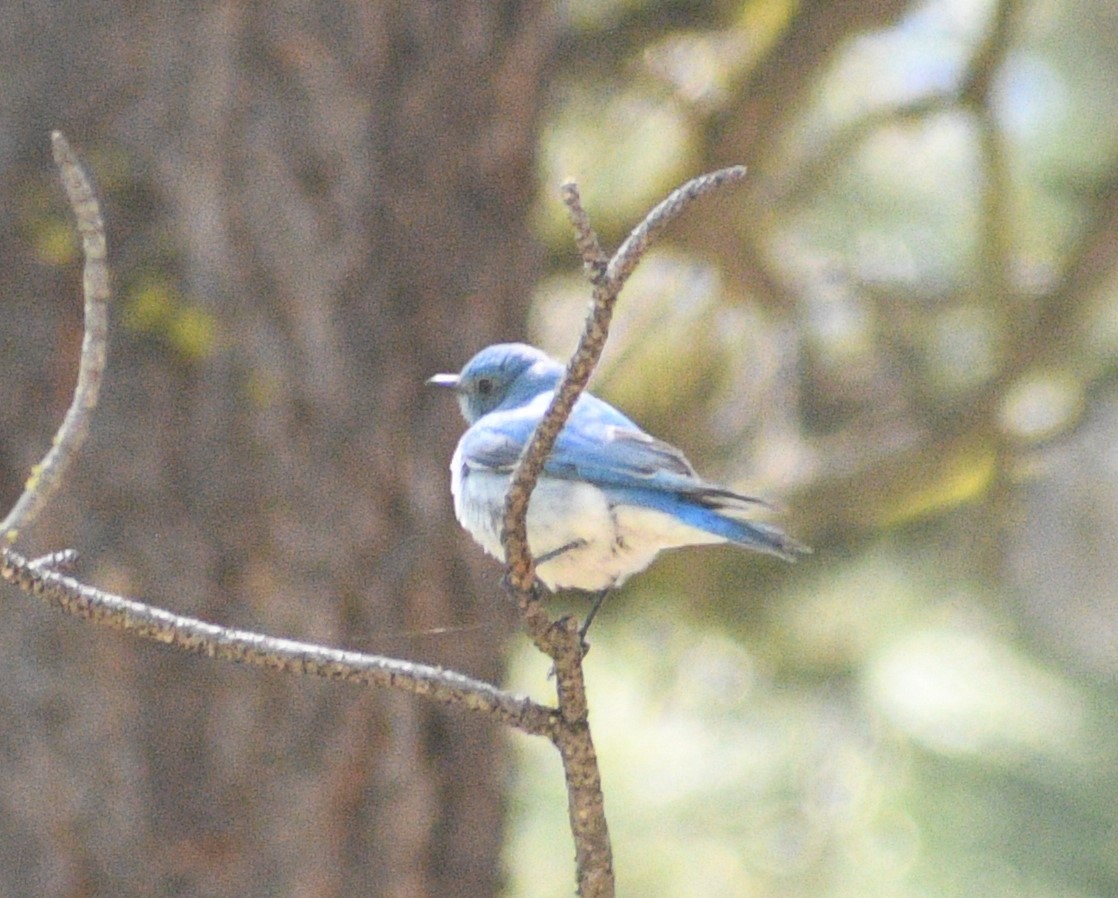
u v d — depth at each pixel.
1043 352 13.87
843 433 15.31
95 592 5.56
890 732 14.24
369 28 9.85
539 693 14.78
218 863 9.46
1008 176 13.88
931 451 14.17
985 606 15.80
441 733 10.04
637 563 7.87
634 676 14.94
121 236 9.54
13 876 9.34
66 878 9.33
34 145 9.55
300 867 9.57
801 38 13.30
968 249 16.19
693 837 13.88
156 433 9.43
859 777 14.10
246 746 9.48
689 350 15.50
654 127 15.11
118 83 9.55
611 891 5.79
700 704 14.91
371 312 9.86
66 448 5.48
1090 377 14.27
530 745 14.55
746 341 15.48
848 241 16.20
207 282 9.55
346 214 9.78
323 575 9.62
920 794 13.88
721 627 15.30
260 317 9.59
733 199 13.73
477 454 8.01
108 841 9.37
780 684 15.04
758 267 14.38
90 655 9.30
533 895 13.70
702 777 14.16
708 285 15.51
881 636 15.09
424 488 9.98
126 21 9.53
